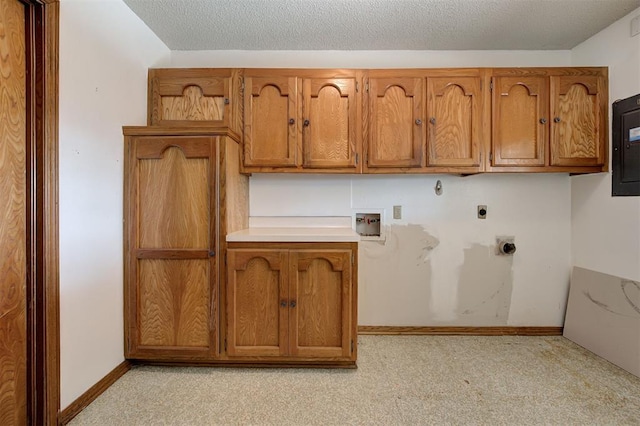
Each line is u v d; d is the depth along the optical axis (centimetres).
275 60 252
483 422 148
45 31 137
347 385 177
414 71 216
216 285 190
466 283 252
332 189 253
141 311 191
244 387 175
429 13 201
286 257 191
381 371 192
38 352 138
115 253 183
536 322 252
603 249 219
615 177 210
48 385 140
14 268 133
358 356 212
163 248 190
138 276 190
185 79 217
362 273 254
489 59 250
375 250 253
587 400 164
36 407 138
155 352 190
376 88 216
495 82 215
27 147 136
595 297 222
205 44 242
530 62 250
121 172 188
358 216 254
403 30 221
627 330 195
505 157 216
